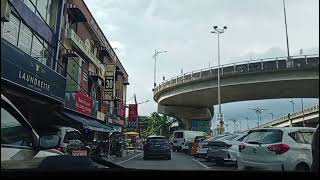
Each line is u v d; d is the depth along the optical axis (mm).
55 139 4910
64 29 25984
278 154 10742
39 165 4043
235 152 17438
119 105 48062
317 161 5797
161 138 26406
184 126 73000
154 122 88000
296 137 11016
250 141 11719
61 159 4160
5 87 15023
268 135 11344
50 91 19859
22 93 16906
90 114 29922
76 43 28078
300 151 10844
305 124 18750
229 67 47750
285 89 45938
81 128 21625
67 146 14594
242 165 11680
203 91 53406
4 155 3986
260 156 11148
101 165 4566
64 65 26312
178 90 56781
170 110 67375
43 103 19422
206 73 51125
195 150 27859
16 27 18250
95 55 36781
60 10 24422
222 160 18453
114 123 42656
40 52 21609
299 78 39500
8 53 15094
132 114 58094
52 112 20125
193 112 68938
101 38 37688
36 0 21172
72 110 24922
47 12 23188
